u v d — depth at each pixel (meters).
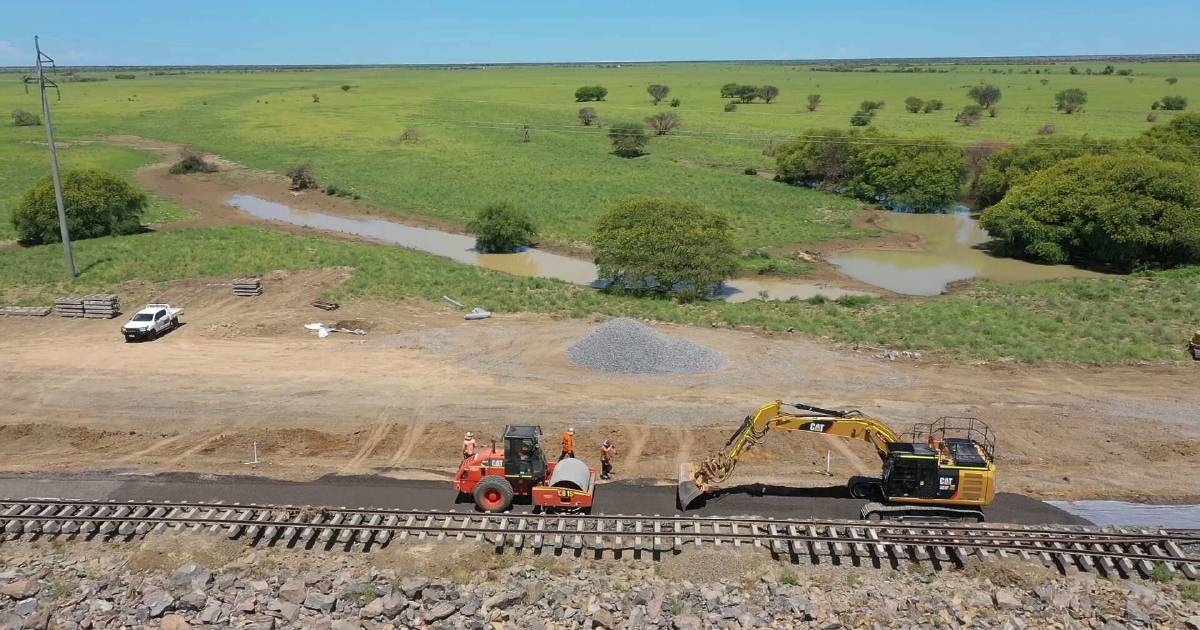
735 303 45.00
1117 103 156.00
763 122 133.62
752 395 29.66
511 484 21.17
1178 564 18.44
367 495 22.08
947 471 19.84
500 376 31.66
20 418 27.64
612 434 26.38
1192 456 24.89
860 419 20.56
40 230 58.47
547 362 33.25
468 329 37.91
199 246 54.31
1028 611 16.80
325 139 117.56
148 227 65.25
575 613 16.78
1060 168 62.19
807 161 84.94
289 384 30.81
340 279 45.91
